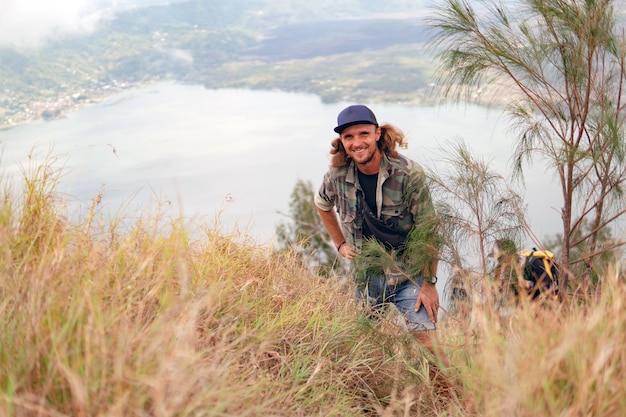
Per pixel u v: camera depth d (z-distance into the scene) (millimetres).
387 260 3021
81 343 1541
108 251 2238
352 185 3152
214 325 2332
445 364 2670
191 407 1487
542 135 3041
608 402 1418
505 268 2682
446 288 2668
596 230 3055
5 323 1661
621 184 3021
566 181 3156
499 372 1566
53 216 2232
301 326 2797
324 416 2197
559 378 1521
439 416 2258
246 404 1830
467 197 2861
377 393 2668
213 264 2756
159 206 2426
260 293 2943
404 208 3096
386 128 3018
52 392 1429
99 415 1325
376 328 2922
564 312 1926
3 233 1954
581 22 2734
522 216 2830
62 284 1768
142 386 1485
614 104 2887
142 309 1882
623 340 1578
